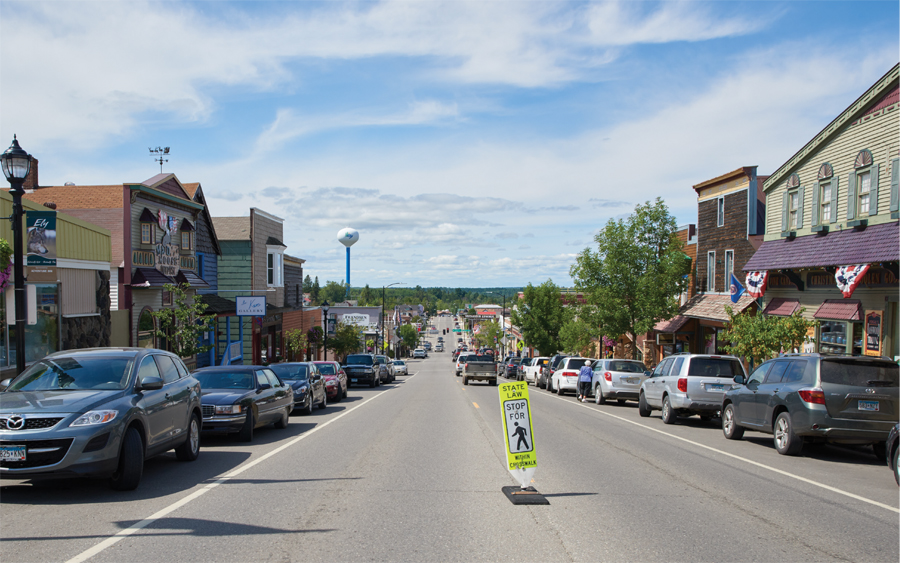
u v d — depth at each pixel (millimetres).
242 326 35156
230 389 13711
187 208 29594
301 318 49719
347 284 104875
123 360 9344
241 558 5551
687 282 30141
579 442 12938
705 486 8766
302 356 48750
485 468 9844
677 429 15812
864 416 11094
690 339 33031
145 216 24750
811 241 21219
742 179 28344
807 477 9617
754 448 12742
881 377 11367
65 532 6344
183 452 10516
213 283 34125
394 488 8422
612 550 5852
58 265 17844
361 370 34125
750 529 6617
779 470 10180
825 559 5691
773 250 23344
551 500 7805
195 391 10953
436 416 17766
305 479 9039
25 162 11602
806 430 11320
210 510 7250
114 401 8289
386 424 15867
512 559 5574
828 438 11266
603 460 10797
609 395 22750
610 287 29609
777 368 12781
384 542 6035
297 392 18781
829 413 11156
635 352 29734
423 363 96688
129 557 5562
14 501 7727
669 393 16969
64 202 25125
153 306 25422
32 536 6199
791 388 11805
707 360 16688
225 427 12672
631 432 14836
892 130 17922
